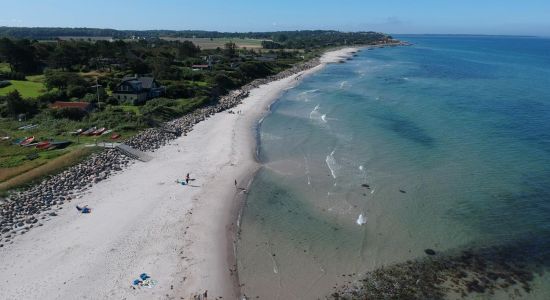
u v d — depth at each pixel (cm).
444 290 3019
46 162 5041
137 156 5519
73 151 5353
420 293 2995
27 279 3088
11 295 2917
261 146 6275
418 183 4788
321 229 3891
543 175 4944
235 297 3005
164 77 10844
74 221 3894
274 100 9825
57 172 4750
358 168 5272
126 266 3288
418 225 3903
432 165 5312
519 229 3788
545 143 6116
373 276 3203
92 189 4550
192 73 11475
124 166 5231
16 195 4188
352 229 3878
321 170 5250
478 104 8862
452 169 5172
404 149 5922
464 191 4562
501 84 11862
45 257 3347
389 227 3884
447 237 3694
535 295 2947
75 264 3278
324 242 3675
